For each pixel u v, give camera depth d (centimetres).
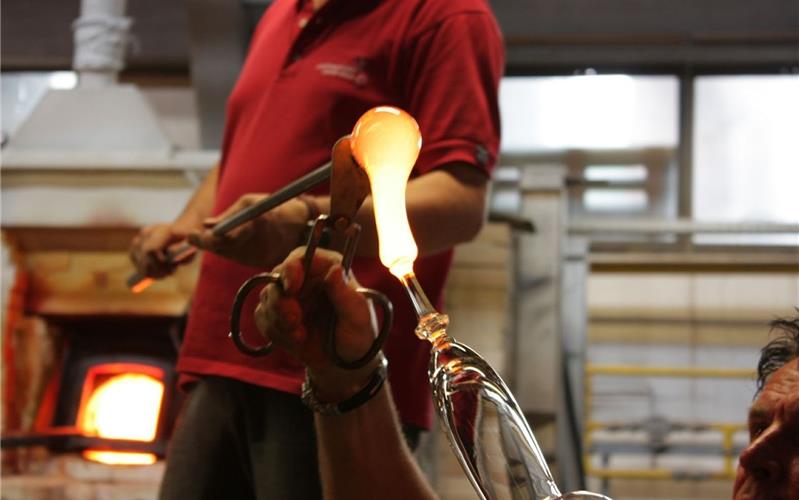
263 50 178
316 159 163
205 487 160
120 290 421
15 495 349
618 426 692
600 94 760
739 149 761
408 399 165
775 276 775
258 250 138
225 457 161
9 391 418
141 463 378
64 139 438
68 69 766
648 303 779
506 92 764
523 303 434
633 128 761
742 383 766
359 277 161
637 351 775
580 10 720
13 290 421
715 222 518
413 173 166
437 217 155
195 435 161
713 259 724
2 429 414
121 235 422
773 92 761
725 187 761
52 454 380
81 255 424
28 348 423
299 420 155
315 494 154
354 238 98
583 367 518
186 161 416
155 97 758
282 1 185
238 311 100
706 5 718
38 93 769
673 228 516
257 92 173
